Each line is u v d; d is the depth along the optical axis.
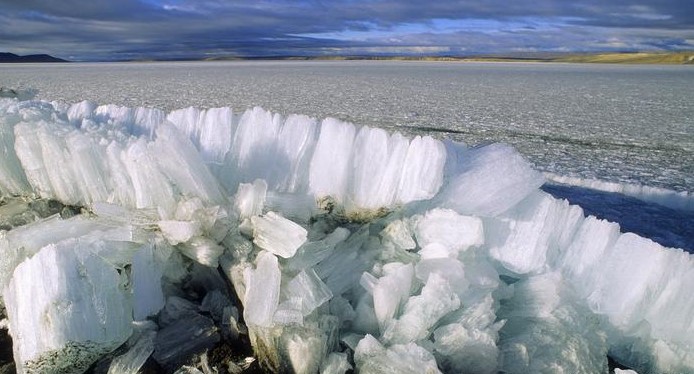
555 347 2.06
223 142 2.89
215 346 2.12
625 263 2.27
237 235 2.28
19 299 1.91
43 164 2.88
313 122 2.71
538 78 31.66
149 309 2.14
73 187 2.82
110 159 2.63
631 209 4.61
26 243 2.27
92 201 2.78
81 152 2.70
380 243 2.41
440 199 2.46
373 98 16.23
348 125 2.55
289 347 1.95
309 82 25.48
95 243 2.08
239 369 2.03
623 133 9.23
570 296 2.23
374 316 2.11
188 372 1.97
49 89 19.91
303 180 2.65
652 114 12.30
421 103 14.66
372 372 1.87
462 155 2.68
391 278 2.08
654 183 5.64
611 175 5.97
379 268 2.26
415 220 2.38
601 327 2.26
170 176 2.39
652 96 17.70
